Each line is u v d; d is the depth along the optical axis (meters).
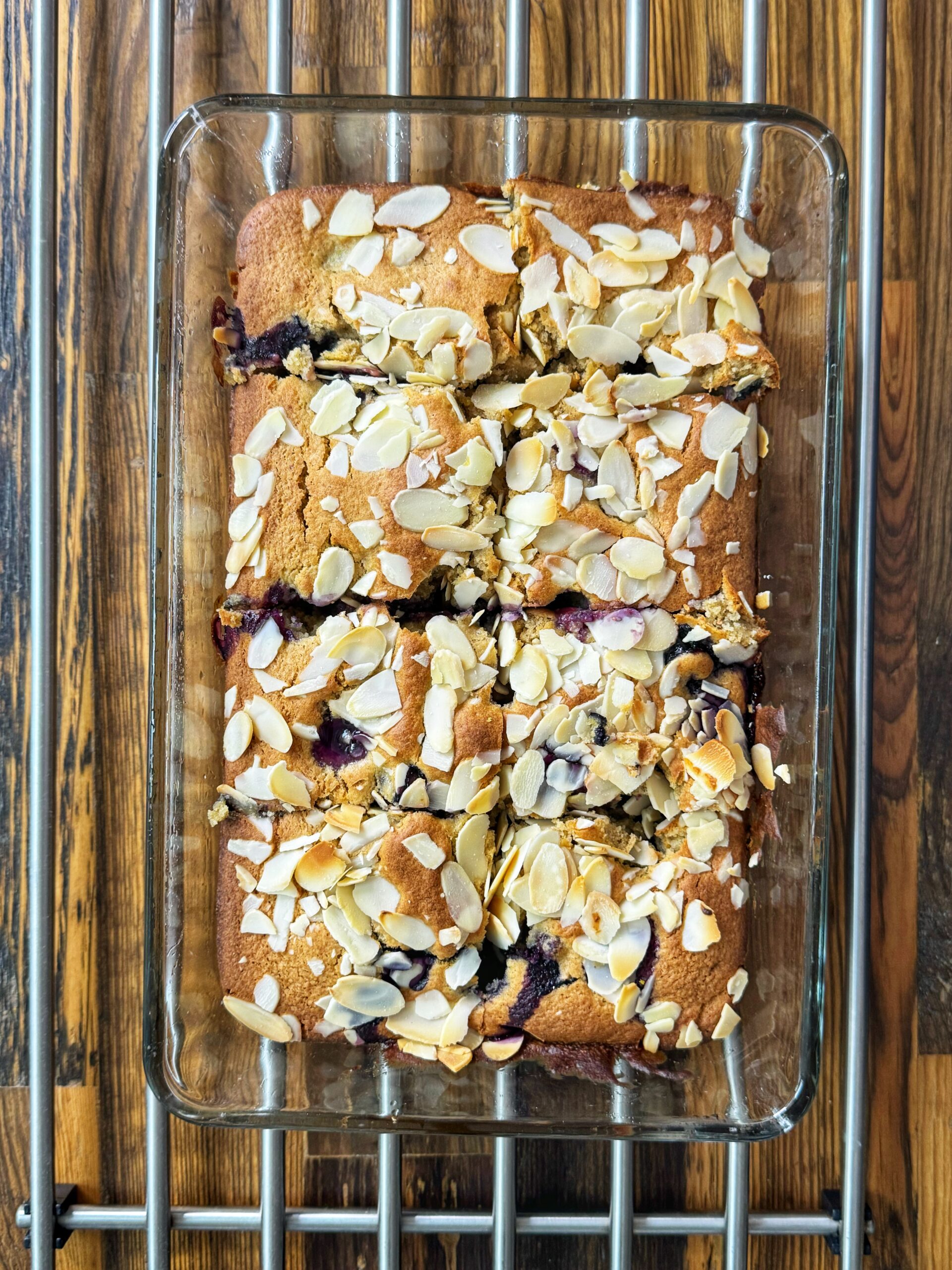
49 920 0.36
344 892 0.33
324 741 0.33
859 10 0.37
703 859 0.33
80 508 0.37
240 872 0.33
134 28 0.37
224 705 0.34
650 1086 0.34
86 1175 0.37
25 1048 0.38
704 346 0.33
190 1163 0.37
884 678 0.38
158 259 0.33
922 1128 0.38
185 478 0.34
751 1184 0.38
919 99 0.38
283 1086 0.34
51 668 0.36
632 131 0.34
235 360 0.34
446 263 0.33
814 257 0.34
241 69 0.37
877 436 0.36
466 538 0.33
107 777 0.38
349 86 0.37
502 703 0.33
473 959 0.33
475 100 0.32
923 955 0.38
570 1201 0.37
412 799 0.33
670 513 0.33
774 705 0.35
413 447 0.32
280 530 0.33
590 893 0.33
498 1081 0.34
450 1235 0.37
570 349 0.33
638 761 0.33
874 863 0.38
